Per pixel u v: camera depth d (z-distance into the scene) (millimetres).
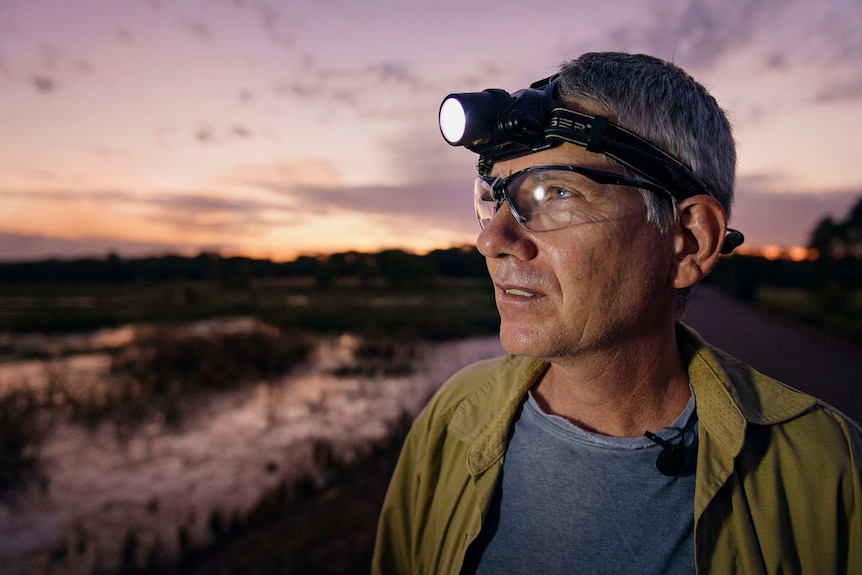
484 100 866
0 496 6066
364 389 11891
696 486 822
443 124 931
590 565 840
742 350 11328
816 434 851
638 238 836
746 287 33438
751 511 817
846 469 808
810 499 806
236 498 5875
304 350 16312
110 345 19031
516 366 1116
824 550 776
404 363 15547
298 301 36562
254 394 11523
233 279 54844
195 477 6598
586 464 896
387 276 56125
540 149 859
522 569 887
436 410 1191
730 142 956
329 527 4742
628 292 837
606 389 916
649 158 824
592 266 821
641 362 899
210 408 10188
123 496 6055
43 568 4488
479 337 22172
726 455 837
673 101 863
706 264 885
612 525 849
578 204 829
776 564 769
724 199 949
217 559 4430
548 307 853
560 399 1011
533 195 858
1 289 56375
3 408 9117
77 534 5117
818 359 10312
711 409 880
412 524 1184
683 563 807
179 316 28375
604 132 820
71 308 33969
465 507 997
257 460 7145
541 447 952
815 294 21172
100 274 67438
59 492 6191
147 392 11242
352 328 24250
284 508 5371
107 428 8766
